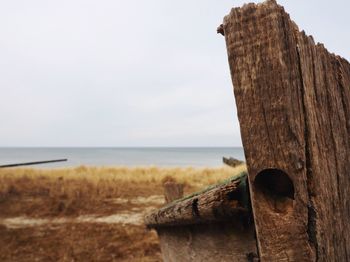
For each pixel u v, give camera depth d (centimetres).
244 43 159
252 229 198
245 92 159
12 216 1093
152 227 376
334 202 164
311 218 153
